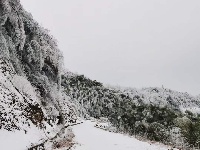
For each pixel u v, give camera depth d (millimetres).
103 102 75875
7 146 15406
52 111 31641
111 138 27500
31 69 33438
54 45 40406
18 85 26328
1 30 29156
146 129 32406
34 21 37312
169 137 29922
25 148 16203
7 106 19734
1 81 22844
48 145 19344
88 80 89312
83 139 25094
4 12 29125
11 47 30141
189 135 28453
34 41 34156
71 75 89625
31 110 23250
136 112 37031
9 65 27516
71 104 57500
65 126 32312
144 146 24141
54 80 38812
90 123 47250
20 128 18656
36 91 31250
